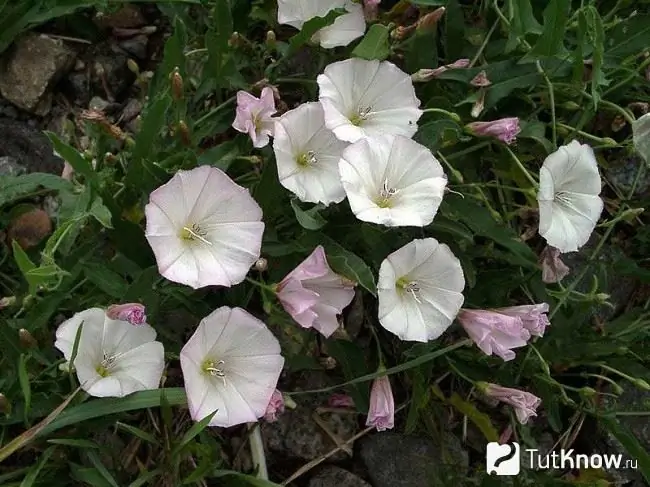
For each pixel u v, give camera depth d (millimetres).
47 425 136
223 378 145
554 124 170
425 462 170
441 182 151
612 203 193
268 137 155
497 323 152
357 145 149
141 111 174
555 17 165
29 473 140
